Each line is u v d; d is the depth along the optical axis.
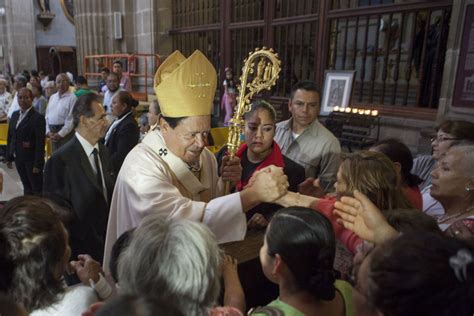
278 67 1.56
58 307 0.97
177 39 8.75
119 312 0.58
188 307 0.79
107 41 9.43
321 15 5.80
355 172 1.29
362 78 5.54
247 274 1.43
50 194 2.09
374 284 0.61
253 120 1.92
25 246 0.92
